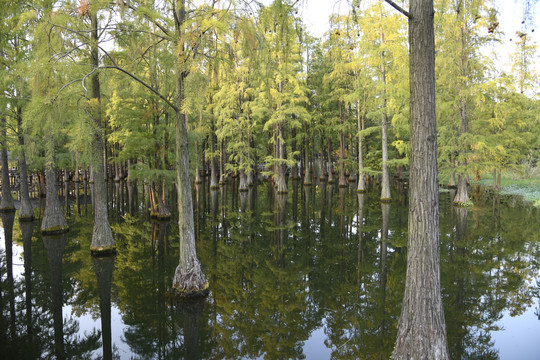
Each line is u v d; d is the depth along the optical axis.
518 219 14.77
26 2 9.70
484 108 18.89
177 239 12.60
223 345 5.49
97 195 10.35
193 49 5.68
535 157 27.61
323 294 7.47
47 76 4.90
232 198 23.41
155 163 15.55
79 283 8.27
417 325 3.83
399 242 11.65
